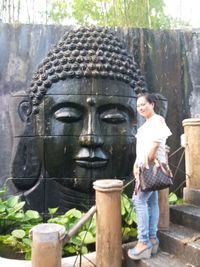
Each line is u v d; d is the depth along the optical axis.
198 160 4.04
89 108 4.32
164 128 2.69
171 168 5.49
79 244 3.34
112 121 4.41
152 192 2.90
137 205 2.86
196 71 5.71
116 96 4.40
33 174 4.59
